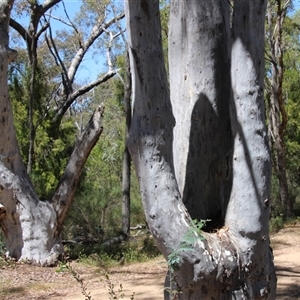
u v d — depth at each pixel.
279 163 23.16
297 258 13.92
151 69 4.67
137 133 4.74
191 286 4.70
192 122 5.44
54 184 18.14
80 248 15.62
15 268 12.30
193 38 5.49
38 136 18.28
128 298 9.08
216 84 5.44
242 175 4.91
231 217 4.96
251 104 4.91
